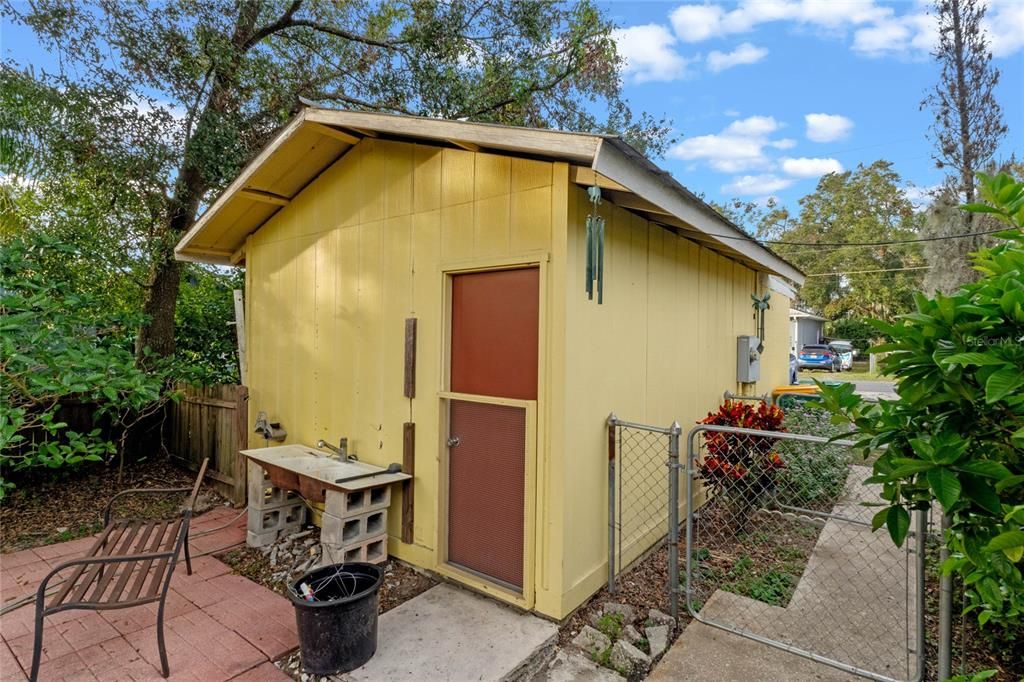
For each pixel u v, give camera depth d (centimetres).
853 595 312
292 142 371
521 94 832
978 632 267
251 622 282
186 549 338
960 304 128
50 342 406
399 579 330
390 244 366
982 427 134
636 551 354
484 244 311
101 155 555
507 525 303
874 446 157
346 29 766
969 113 1258
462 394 323
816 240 2891
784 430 456
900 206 2661
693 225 344
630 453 346
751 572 343
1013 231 154
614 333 327
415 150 350
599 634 268
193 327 701
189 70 595
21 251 445
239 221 470
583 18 803
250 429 488
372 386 378
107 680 233
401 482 353
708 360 495
